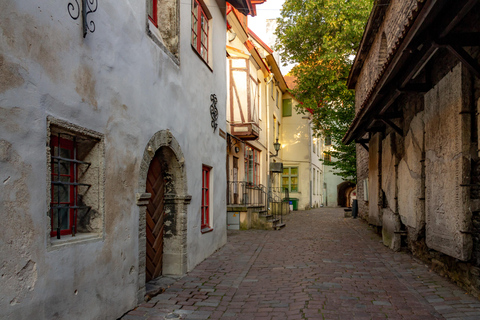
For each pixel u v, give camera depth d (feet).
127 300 15.99
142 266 17.44
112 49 14.92
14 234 9.60
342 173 72.02
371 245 33.68
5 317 9.25
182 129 23.40
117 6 15.39
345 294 18.63
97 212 13.99
